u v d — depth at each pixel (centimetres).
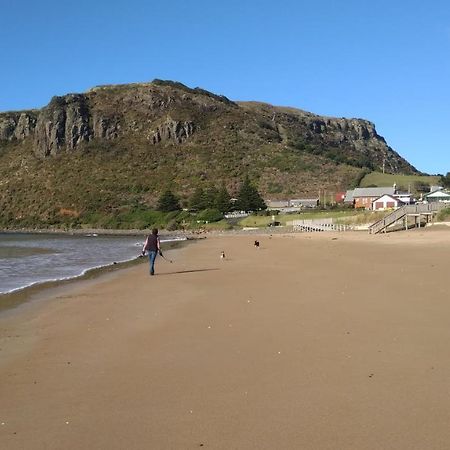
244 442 576
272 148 19162
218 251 4269
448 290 1456
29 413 682
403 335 987
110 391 756
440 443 554
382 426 598
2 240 8731
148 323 1249
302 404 673
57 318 1375
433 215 5712
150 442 587
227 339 1041
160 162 18362
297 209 12588
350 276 1927
